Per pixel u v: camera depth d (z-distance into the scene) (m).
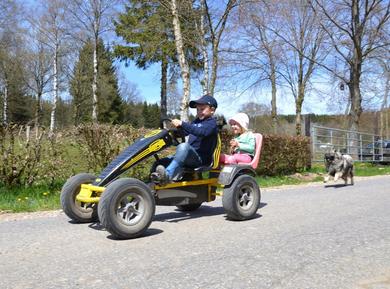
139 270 3.97
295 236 5.31
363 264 4.16
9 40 36.53
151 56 19.02
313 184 12.59
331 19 22.33
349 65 24.34
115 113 55.97
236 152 7.04
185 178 6.20
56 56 39.53
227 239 5.15
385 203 8.17
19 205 7.55
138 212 5.17
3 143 8.59
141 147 5.72
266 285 3.58
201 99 6.27
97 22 33.75
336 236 5.32
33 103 55.41
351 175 12.28
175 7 14.97
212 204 7.97
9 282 3.68
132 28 18.61
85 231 5.61
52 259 4.35
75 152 9.35
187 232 5.54
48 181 9.12
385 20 22.75
